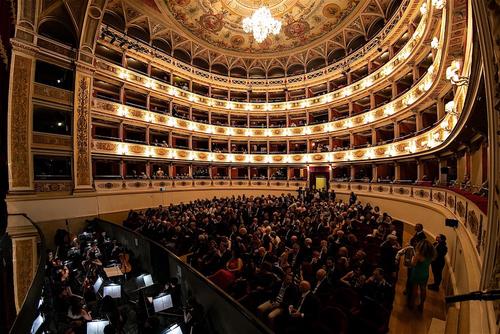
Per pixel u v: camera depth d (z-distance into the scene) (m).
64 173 15.58
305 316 4.49
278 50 27.25
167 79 25.05
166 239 10.38
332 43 24.94
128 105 20.08
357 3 20.36
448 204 9.34
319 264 6.62
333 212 12.40
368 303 4.66
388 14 19.84
